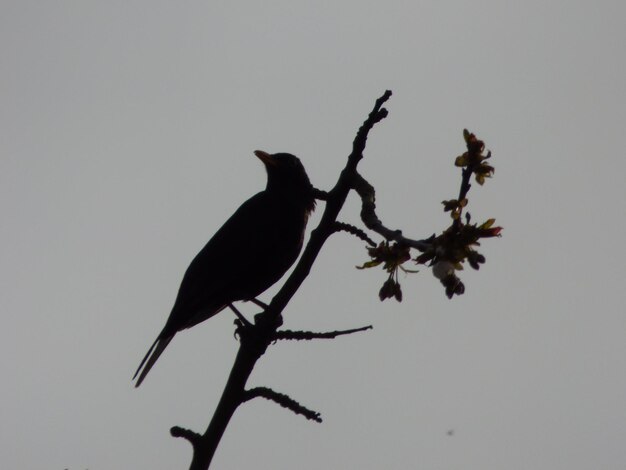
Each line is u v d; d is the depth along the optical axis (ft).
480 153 21.71
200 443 23.00
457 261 19.56
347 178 24.68
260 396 23.62
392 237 21.66
